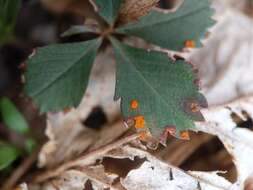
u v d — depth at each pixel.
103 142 0.16
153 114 0.14
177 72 0.14
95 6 0.15
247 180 0.16
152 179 0.15
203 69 0.18
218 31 0.19
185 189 0.15
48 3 0.19
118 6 0.14
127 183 0.15
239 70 0.18
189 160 0.17
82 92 0.15
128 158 0.15
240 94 0.18
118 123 0.16
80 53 0.15
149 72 0.14
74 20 0.19
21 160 0.17
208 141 0.17
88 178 0.15
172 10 0.15
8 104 0.17
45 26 0.19
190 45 0.15
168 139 0.16
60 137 0.17
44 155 0.16
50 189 0.16
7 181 0.17
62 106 0.15
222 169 0.16
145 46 0.17
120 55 0.14
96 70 0.17
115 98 0.14
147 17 0.15
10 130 0.18
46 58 0.14
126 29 0.15
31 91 0.15
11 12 0.16
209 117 0.16
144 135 0.14
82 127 0.17
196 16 0.15
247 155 0.16
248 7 0.20
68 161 0.16
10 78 0.18
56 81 0.14
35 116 0.18
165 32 0.15
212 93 0.17
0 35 0.17
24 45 0.19
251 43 0.19
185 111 0.14
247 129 0.16
